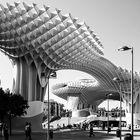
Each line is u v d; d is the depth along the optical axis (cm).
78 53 7188
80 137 4584
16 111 5516
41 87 7075
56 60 7156
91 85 12900
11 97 5497
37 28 5591
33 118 6531
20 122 6312
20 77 6456
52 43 6244
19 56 6256
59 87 14300
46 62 6906
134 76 10262
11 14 4903
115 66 9600
